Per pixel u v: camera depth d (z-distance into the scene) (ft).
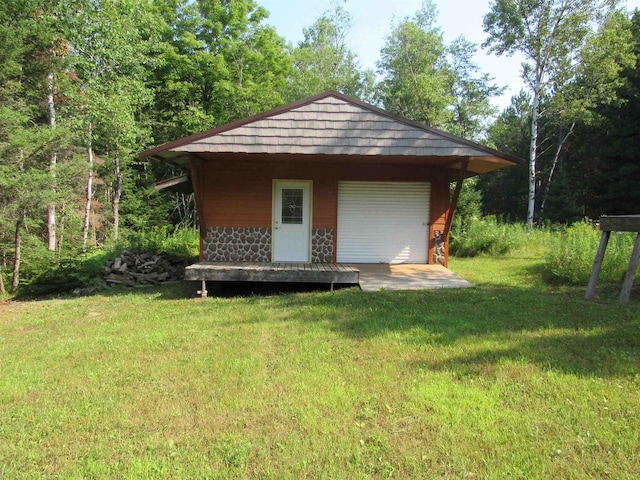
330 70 100.07
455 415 10.92
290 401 11.96
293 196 36.58
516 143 109.81
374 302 24.13
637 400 11.50
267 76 85.56
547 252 38.40
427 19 92.94
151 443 10.04
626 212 82.89
